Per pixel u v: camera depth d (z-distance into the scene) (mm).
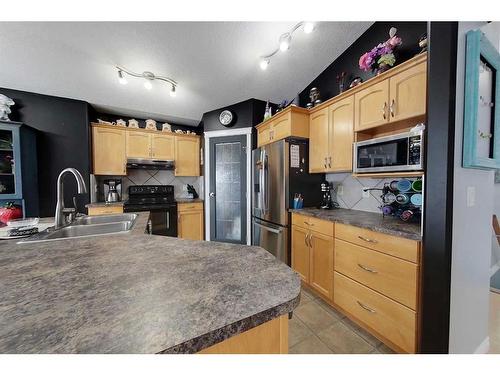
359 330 1639
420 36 1740
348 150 1987
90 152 3066
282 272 715
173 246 994
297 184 2467
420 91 1438
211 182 3543
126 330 440
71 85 2625
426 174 1173
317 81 2738
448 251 1112
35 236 1266
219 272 713
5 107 2434
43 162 2738
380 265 1465
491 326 1667
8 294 581
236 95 3062
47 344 405
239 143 3318
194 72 2514
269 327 587
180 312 499
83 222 1728
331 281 1887
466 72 1140
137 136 3430
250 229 3227
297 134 2418
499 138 1354
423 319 1212
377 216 1901
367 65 1850
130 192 3570
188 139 3842
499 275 2432
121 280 659
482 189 1349
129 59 2254
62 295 574
